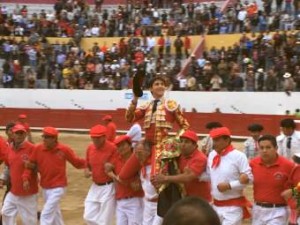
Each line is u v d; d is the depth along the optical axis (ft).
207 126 41.63
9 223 39.01
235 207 29.09
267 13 139.64
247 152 44.47
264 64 122.52
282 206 28.84
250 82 117.91
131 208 34.94
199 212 8.47
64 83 136.98
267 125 109.09
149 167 32.19
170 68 133.39
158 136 29.91
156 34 150.10
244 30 138.21
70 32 156.46
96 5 172.35
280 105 112.68
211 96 119.85
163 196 28.76
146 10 159.74
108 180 36.29
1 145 38.96
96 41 153.28
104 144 36.06
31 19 161.89
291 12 138.21
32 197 38.60
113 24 155.53
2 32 156.87
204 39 141.90
